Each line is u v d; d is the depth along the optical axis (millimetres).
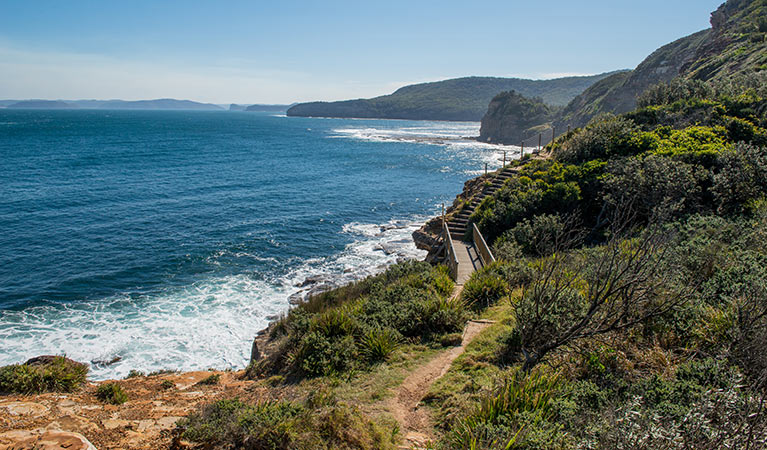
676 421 4422
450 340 9031
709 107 24094
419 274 14000
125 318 17125
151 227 29719
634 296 6742
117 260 23344
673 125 23891
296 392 7824
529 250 16250
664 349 6695
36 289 19469
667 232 6992
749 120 22531
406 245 27203
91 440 6051
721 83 30000
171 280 21156
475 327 9500
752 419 3975
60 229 28266
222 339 15727
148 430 6523
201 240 27375
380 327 9633
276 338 12172
